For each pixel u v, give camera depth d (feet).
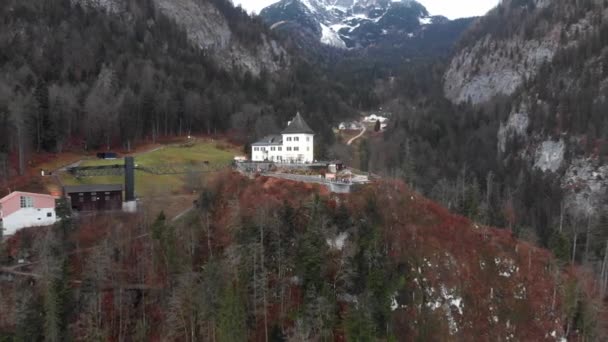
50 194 250.98
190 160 346.33
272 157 328.90
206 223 218.38
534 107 614.34
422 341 183.93
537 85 652.89
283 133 323.16
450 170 521.24
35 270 190.70
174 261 187.21
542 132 575.79
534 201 457.68
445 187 364.38
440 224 231.91
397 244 207.31
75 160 330.13
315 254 179.93
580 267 274.98
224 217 221.05
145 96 420.77
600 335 224.33
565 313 215.72
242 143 434.30
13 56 435.94
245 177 254.68
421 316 189.67
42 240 204.64
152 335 177.27
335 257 193.36
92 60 483.92
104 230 220.02
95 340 164.25
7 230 217.56
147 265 197.88
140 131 409.49
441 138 636.48
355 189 229.86
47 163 312.29
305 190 231.30
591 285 256.93
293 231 199.21
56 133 337.31
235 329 158.10
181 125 447.42
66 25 521.24
